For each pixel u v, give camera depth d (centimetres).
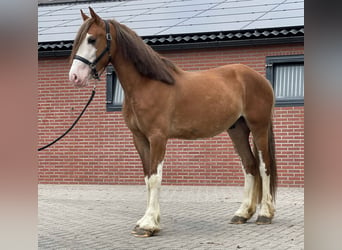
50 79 1034
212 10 1056
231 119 534
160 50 955
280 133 884
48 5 1362
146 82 481
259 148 555
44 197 822
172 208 678
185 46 930
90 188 941
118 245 431
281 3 1030
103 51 469
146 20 1045
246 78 555
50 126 1031
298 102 874
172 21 1011
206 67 937
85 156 1005
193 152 934
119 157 984
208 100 510
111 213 651
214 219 582
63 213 651
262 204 551
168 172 945
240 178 905
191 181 934
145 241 448
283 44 888
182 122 502
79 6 1305
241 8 1040
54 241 456
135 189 916
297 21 876
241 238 458
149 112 476
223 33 889
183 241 445
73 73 450
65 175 1018
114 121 988
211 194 819
